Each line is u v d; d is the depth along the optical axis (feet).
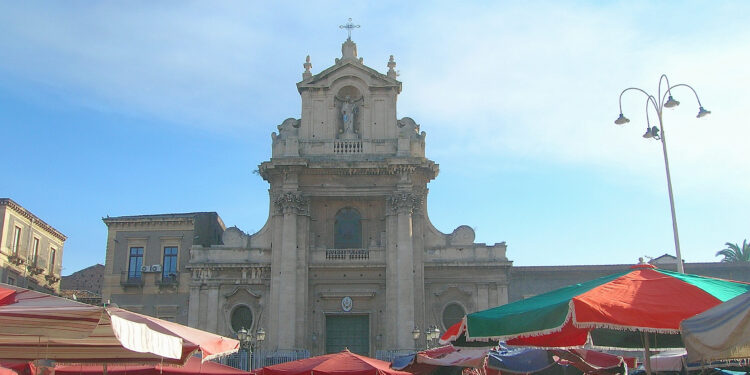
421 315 164.45
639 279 47.70
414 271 167.12
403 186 170.09
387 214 170.60
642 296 44.75
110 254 186.70
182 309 180.45
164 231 187.01
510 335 45.78
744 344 35.17
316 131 177.68
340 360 80.64
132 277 184.24
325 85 179.42
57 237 226.17
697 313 42.75
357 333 168.76
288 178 171.42
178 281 182.29
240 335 140.46
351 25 187.11
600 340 62.80
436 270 170.09
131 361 54.39
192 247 173.78
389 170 171.22
